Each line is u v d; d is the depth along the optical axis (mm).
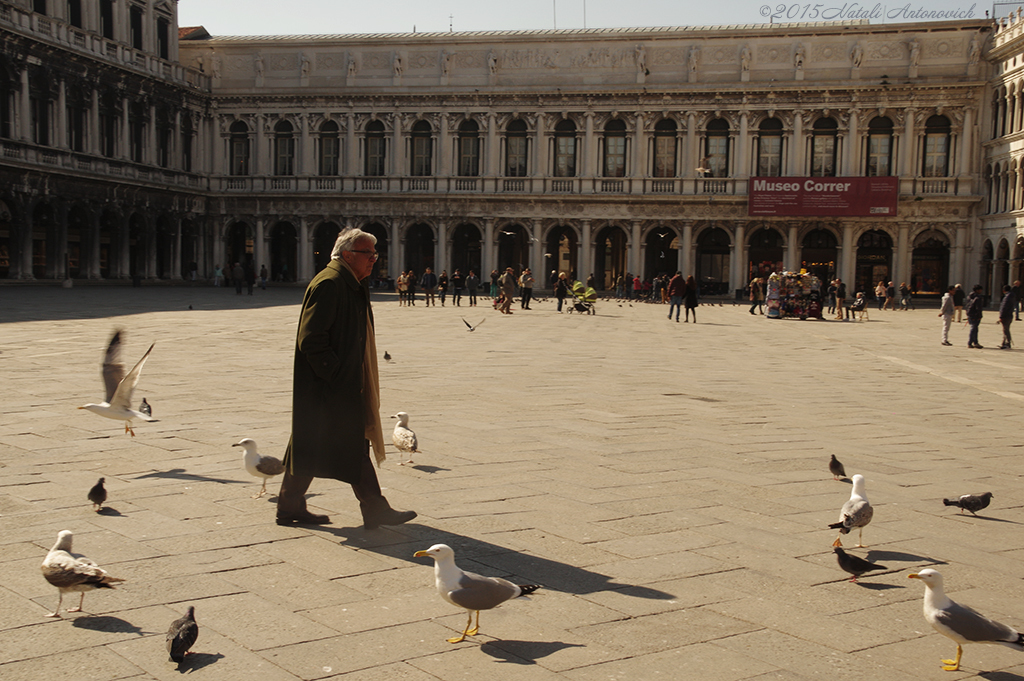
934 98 68125
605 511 9359
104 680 5449
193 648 5910
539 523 8883
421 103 74812
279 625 6320
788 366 25406
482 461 11617
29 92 57000
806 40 70062
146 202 69312
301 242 77312
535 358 25531
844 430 14836
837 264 71375
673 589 7172
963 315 52281
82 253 63375
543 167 73938
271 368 21062
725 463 11867
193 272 76500
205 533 8344
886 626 6555
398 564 7621
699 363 25547
